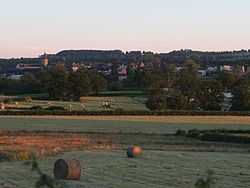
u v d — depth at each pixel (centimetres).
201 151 7600
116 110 17675
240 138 9531
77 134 11344
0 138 9744
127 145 8706
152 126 14100
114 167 5134
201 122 15625
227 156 6638
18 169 4875
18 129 12631
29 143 8650
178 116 17450
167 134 11694
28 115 17075
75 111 17125
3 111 17112
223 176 4566
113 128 13312
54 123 14588
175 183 4072
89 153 6881
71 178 4144
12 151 6994
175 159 6100
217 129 12162
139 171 4828
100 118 16375
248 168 5247
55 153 6612
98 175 4497
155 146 8544
